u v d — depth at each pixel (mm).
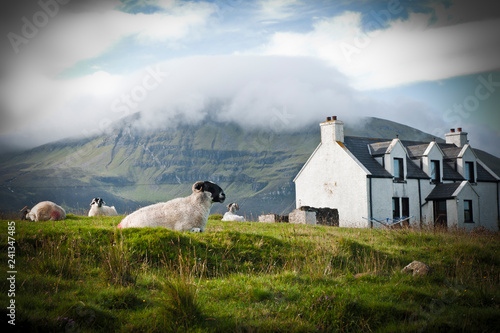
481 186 43531
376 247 16375
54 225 14422
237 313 8383
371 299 9547
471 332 8203
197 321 7824
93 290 8953
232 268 12234
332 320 8500
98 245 12047
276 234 16656
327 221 28531
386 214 36875
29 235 12109
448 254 16297
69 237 12078
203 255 12266
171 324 7613
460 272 13422
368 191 36062
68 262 10445
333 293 9461
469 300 10320
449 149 44625
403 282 11617
